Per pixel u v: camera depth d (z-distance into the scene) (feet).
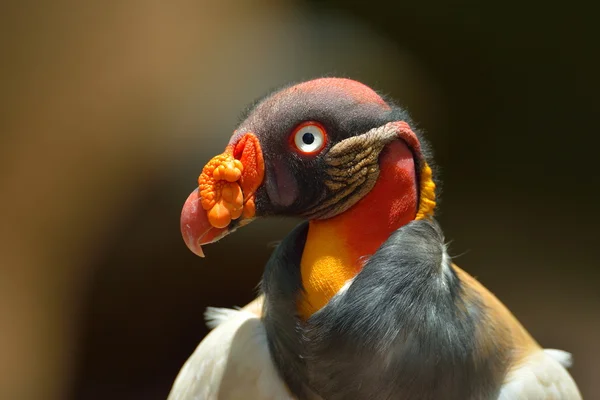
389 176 11.54
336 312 11.20
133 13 38.55
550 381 13.67
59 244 35.45
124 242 35.32
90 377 37.11
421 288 11.13
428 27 59.21
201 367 14.10
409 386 11.17
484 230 53.21
